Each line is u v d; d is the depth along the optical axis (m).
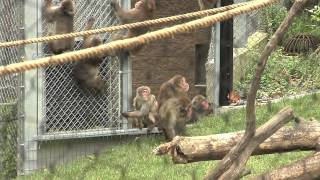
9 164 13.10
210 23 5.27
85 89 14.71
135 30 13.40
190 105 15.44
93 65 14.55
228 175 5.68
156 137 15.58
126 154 13.34
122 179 11.47
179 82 15.49
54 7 13.29
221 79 16.83
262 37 18.02
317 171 6.44
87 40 13.55
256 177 6.54
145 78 16.08
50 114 14.39
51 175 12.14
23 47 12.60
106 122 15.12
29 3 12.83
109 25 14.92
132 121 15.22
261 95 17.52
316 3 21.83
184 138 6.55
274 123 5.82
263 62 5.40
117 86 15.20
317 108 15.31
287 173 6.45
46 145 13.52
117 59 15.02
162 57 16.14
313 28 20.38
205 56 16.81
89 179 11.66
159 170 11.94
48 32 13.39
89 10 14.80
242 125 14.59
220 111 16.41
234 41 18.12
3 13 13.10
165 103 15.25
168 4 15.57
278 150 6.95
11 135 13.20
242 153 5.71
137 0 15.98
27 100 13.26
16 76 13.15
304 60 19.08
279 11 18.41
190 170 11.61
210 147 6.54
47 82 14.26
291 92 17.86
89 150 14.28
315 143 6.91
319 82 18.38
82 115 14.85
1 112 13.23
